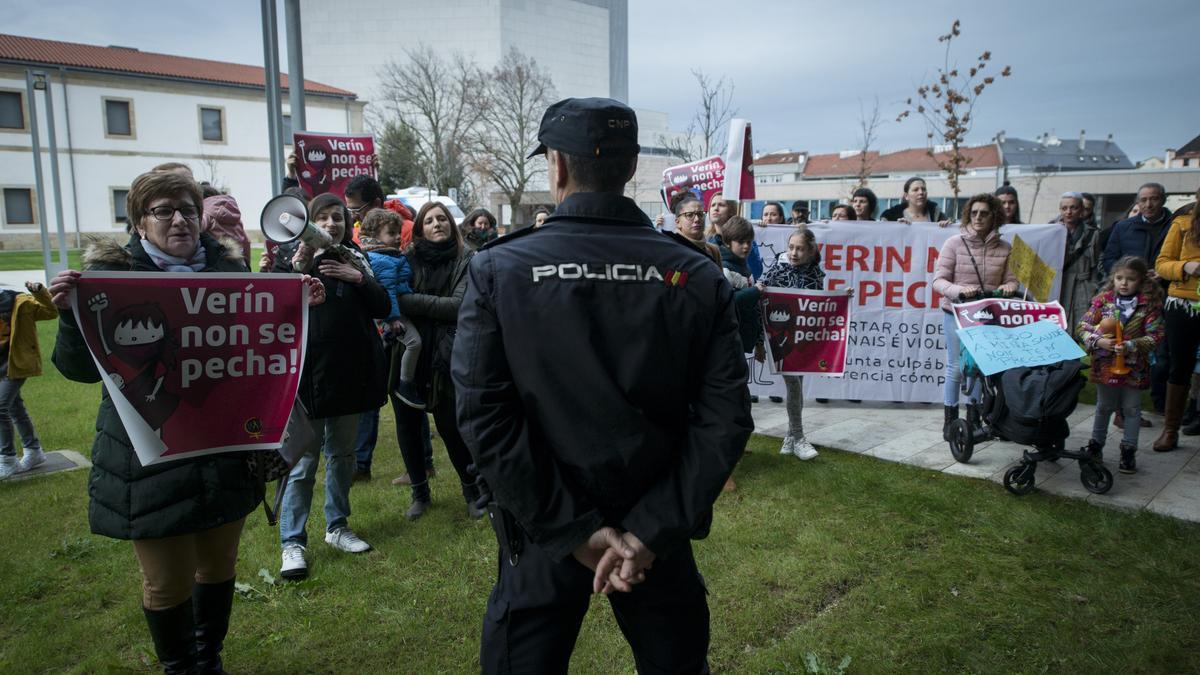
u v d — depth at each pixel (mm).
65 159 37031
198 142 40906
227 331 2482
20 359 4855
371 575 3627
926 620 3127
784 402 7145
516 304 1587
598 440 1571
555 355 1573
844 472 4906
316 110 45719
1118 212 34906
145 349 2336
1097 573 3498
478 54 75250
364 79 76125
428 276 4184
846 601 3299
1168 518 4047
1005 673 2781
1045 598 3293
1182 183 33656
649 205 54594
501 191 47500
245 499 2529
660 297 1637
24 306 4848
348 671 2865
